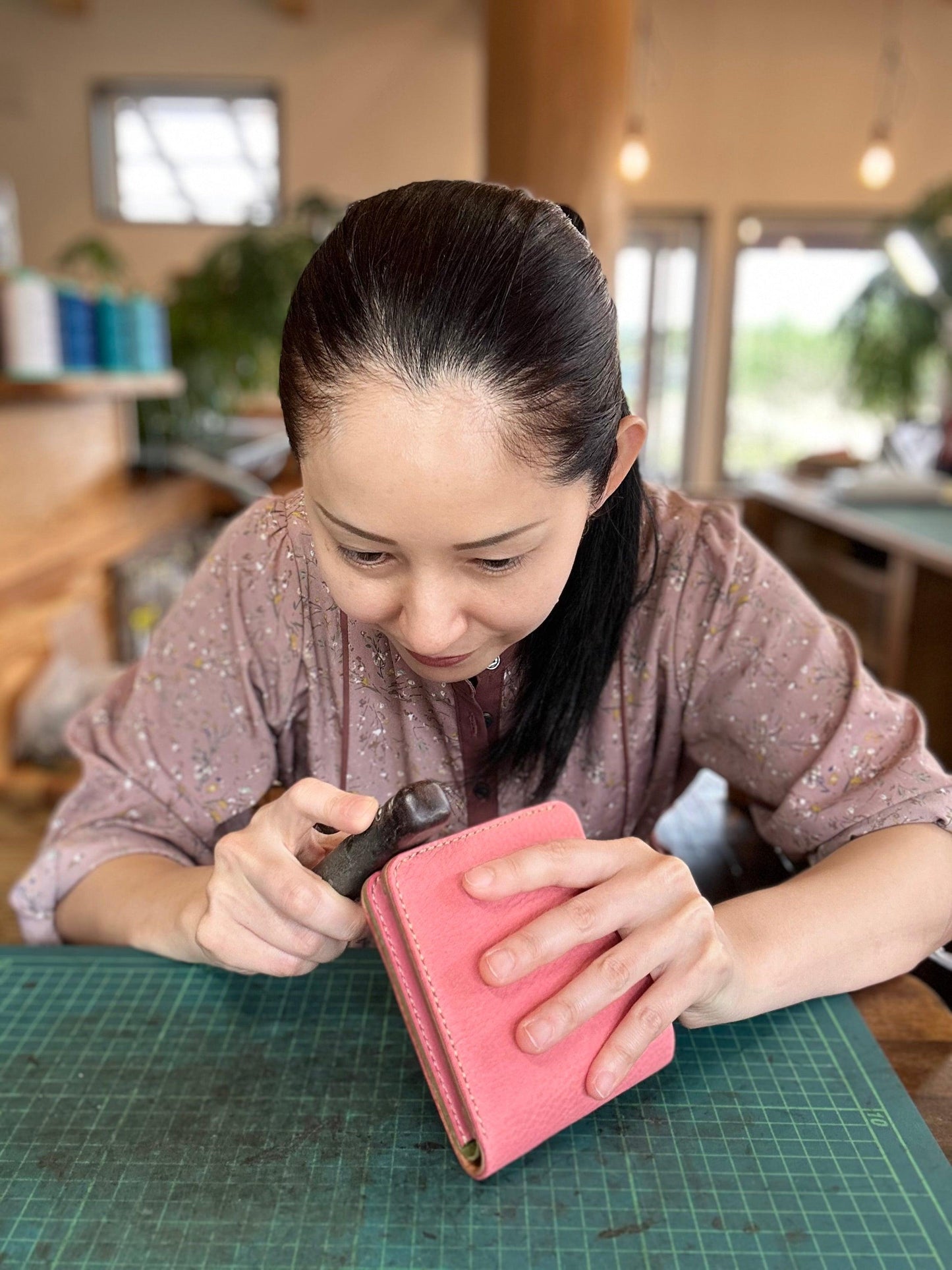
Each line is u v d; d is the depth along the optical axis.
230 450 3.71
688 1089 0.61
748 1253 0.50
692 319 5.90
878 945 0.70
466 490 0.48
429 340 0.46
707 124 5.58
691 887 0.59
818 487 3.40
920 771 0.76
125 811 0.82
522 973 0.53
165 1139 0.57
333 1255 0.50
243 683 0.83
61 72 5.62
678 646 0.81
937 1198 0.54
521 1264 0.50
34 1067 0.63
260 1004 0.69
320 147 5.70
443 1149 0.57
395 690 0.81
